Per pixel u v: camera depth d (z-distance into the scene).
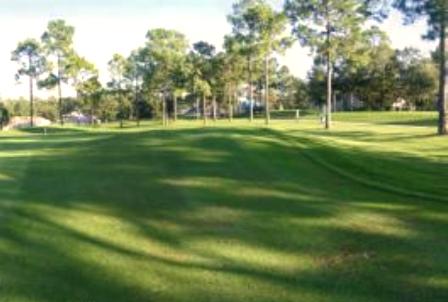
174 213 9.23
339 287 6.50
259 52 54.16
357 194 10.46
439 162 16.78
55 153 15.41
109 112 81.44
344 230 8.45
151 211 9.34
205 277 6.85
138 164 12.61
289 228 8.54
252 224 8.71
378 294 6.30
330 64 43.66
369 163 13.98
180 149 13.88
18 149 18.23
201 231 8.44
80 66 66.12
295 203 9.74
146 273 6.98
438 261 7.19
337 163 13.22
